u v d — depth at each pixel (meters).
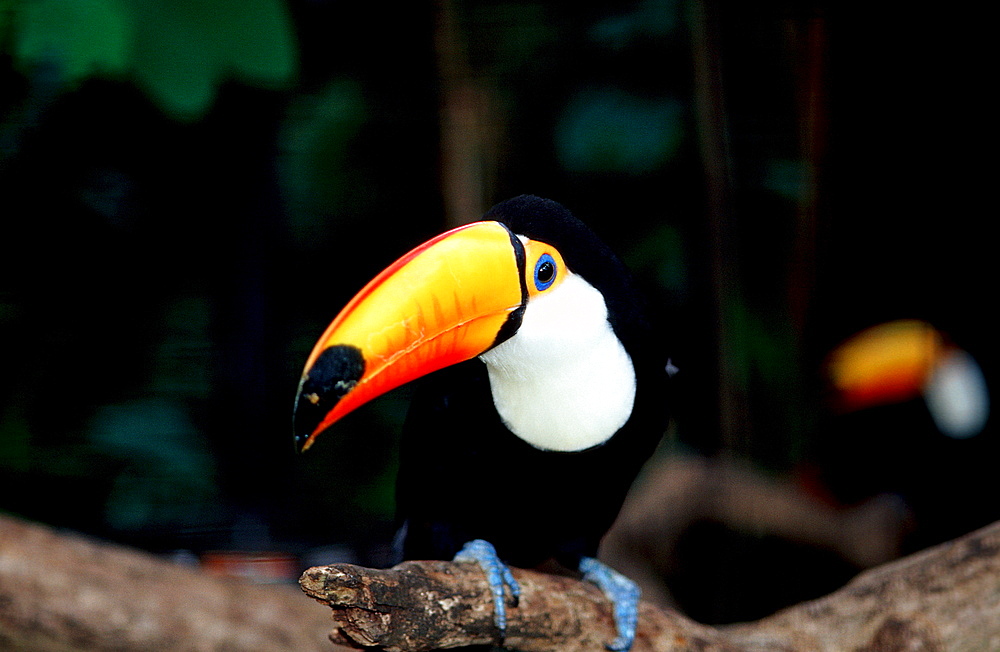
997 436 11.03
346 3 9.22
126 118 9.12
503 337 4.48
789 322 9.82
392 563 5.55
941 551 5.32
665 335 5.21
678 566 9.12
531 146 9.16
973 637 5.01
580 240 4.59
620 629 4.75
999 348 11.51
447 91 8.82
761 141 9.45
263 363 9.43
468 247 4.43
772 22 9.34
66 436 9.09
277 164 9.29
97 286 9.42
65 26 6.09
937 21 10.67
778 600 9.35
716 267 8.95
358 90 9.30
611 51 8.91
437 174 9.45
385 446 9.51
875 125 11.30
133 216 9.36
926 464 10.43
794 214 9.71
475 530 5.25
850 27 10.60
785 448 9.83
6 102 8.57
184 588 6.23
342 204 9.44
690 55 8.83
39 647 5.84
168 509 8.95
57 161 9.12
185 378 9.34
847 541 9.42
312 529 9.20
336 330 4.31
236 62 6.38
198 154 9.32
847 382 10.37
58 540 6.23
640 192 9.34
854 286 11.74
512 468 4.94
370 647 4.01
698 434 9.88
